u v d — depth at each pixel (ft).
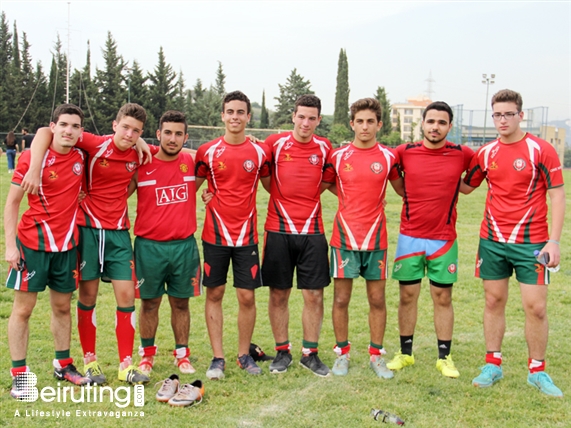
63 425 13.92
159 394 15.33
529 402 15.64
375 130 17.42
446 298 17.76
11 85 184.14
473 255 34.86
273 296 17.95
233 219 17.33
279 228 17.66
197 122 204.03
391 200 61.67
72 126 15.12
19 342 15.46
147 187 16.83
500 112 16.56
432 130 17.12
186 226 17.15
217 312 17.58
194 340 20.22
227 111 16.97
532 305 16.66
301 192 17.49
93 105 180.45
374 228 17.42
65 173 15.53
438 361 17.98
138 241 17.07
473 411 15.07
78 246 16.34
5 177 70.38
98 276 16.46
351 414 14.75
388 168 17.38
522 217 16.69
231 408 15.03
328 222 45.88
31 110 184.24
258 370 17.42
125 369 16.47
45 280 15.70
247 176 17.20
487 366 17.08
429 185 17.53
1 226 38.86
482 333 21.63
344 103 207.21
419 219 17.78
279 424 14.19
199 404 15.23
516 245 16.79
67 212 15.71
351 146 17.79
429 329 21.97
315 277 17.69
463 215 51.90
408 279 18.02
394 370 17.93
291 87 220.23
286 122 219.00
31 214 15.44
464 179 18.45
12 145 78.23
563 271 30.99
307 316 17.83
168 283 17.53
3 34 211.41
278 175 17.60
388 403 15.44
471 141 144.25
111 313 22.77
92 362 16.60
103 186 16.35
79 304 16.61
